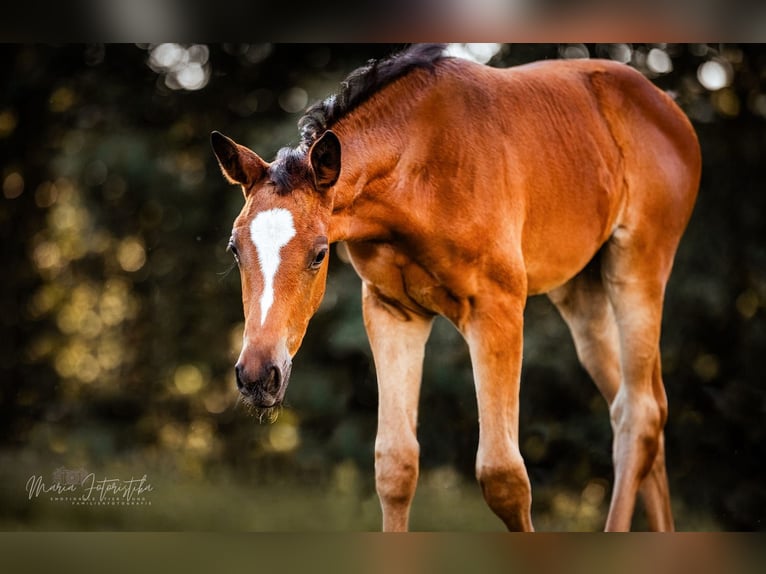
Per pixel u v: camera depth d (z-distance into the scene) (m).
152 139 15.54
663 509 8.49
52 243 17.30
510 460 6.67
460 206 6.64
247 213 5.68
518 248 6.96
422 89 6.74
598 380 8.73
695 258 14.17
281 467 15.55
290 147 6.07
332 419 15.49
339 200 6.20
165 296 16.64
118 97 16.06
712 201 14.35
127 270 16.89
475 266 6.74
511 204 6.95
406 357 7.16
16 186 17.08
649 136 8.31
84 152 15.32
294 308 5.57
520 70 7.75
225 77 16.19
